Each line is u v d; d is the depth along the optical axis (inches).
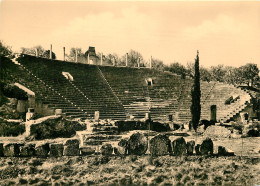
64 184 748.6
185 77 2479.1
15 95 1477.6
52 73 1991.9
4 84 1515.7
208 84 2285.9
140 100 2134.6
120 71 2418.8
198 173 836.0
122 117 1876.2
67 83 1984.5
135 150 917.2
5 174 788.0
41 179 770.2
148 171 837.8
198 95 1625.2
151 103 2108.8
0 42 1958.7
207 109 2036.2
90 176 807.1
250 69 2795.3
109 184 767.1
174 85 2356.1
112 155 903.1
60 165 828.6
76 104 1793.8
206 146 954.1
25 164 832.9
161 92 2258.9
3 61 1720.0
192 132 1533.0
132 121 1444.4
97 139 1133.1
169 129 1571.1
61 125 1213.1
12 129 1211.2
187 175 820.6
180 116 1980.8
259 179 825.5
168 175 821.9
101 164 868.6
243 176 836.0
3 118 1301.7
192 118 1614.2
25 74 1765.5
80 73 2202.3
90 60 3218.5
